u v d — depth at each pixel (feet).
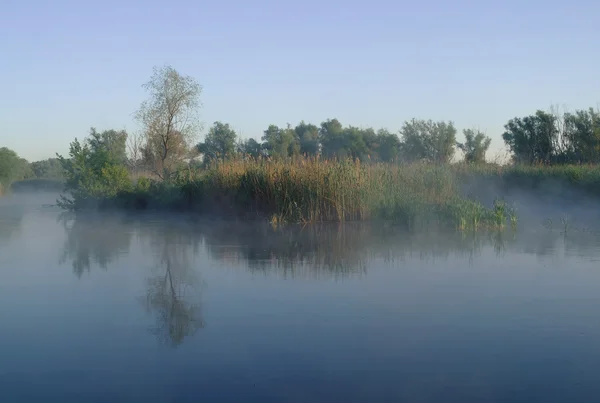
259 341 20.90
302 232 50.08
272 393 16.69
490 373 17.90
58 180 168.45
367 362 18.85
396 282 29.55
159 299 26.89
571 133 100.89
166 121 93.04
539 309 24.39
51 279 31.76
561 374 17.79
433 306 25.02
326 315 23.86
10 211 86.12
